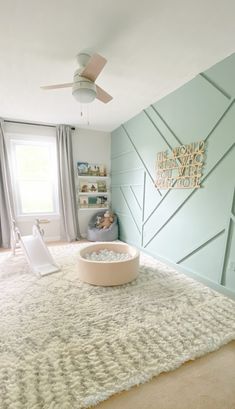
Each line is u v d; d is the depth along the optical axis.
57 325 1.47
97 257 2.40
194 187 2.14
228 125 1.77
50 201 3.84
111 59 1.77
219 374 1.11
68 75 2.02
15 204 3.52
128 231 3.60
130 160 3.38
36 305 1.72
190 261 2.27
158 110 2.62
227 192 1.81
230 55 1.71
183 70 1.95
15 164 3.48
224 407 0.95
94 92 1.65
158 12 1.30
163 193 2.64
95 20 1.36
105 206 4.18
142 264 2.63
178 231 2.42
